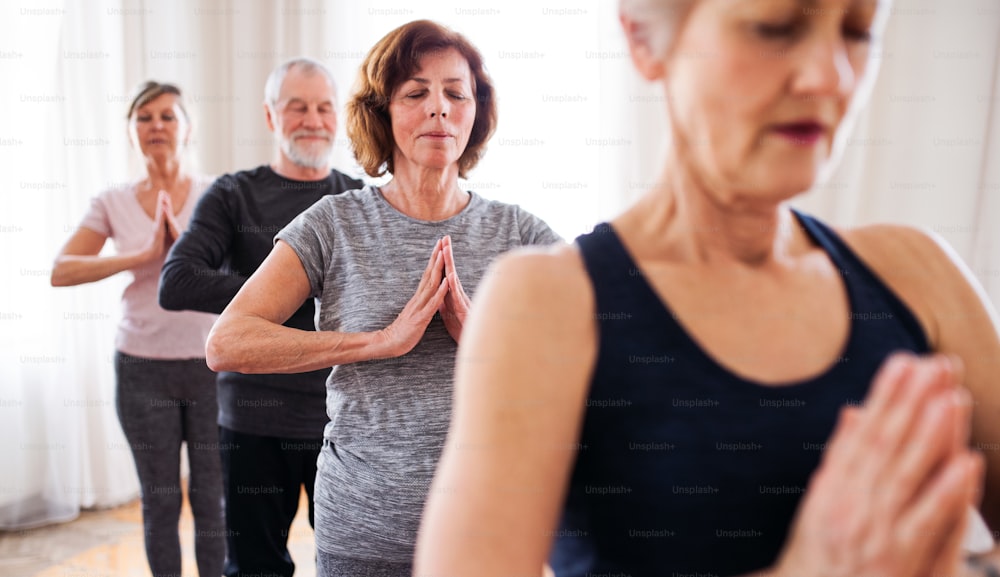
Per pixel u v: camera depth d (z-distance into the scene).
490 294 0.47
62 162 3.07
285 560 1.85
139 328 2.13
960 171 2.85
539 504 0.44
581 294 0.47
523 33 3.12
